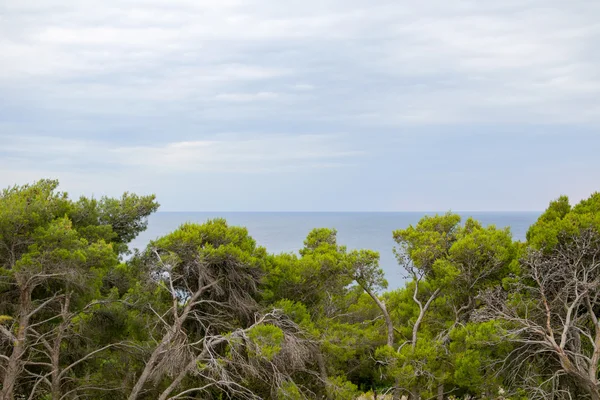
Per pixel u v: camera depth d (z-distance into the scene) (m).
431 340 18.48
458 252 18.02
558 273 16.28
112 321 19.30
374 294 20.28
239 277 18.61
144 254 19.19
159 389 18.84
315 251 21.67
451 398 19.17
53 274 15.38
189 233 18.45
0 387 17.50
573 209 18.94
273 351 15.58
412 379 16.77
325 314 20.83
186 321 19.47
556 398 16.47
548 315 15.62
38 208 16.69
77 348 19.33
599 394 14.99
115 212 22.80
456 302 20.34
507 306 16.69
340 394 16.88
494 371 16.27
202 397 18.44
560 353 15.11
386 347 17.38
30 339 18.36
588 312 16.73
